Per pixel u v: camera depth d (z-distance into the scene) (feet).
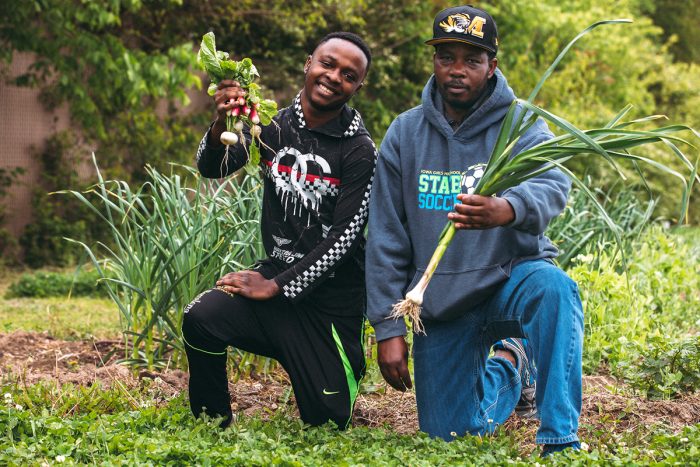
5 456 10.64
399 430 14.16
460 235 12.10
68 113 43.70
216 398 12.69
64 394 13.91
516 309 11.74
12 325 24.17
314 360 12.63
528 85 53.16
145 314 17.28
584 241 22.36
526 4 52.70
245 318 12.47
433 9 50.96
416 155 12.51
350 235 12.42
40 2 35.76
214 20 44.37
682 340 17.98
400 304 11.20
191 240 16.26
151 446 10.82
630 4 73.10
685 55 89.76
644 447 12.51
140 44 44.91
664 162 53.72
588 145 10.69
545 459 10.63
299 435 12.10
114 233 16.99
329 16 46.55
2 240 40.29
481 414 12.77
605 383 17.22
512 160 11.00
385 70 50.65
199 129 48.14
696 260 30.12
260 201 17.75
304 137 12.57
